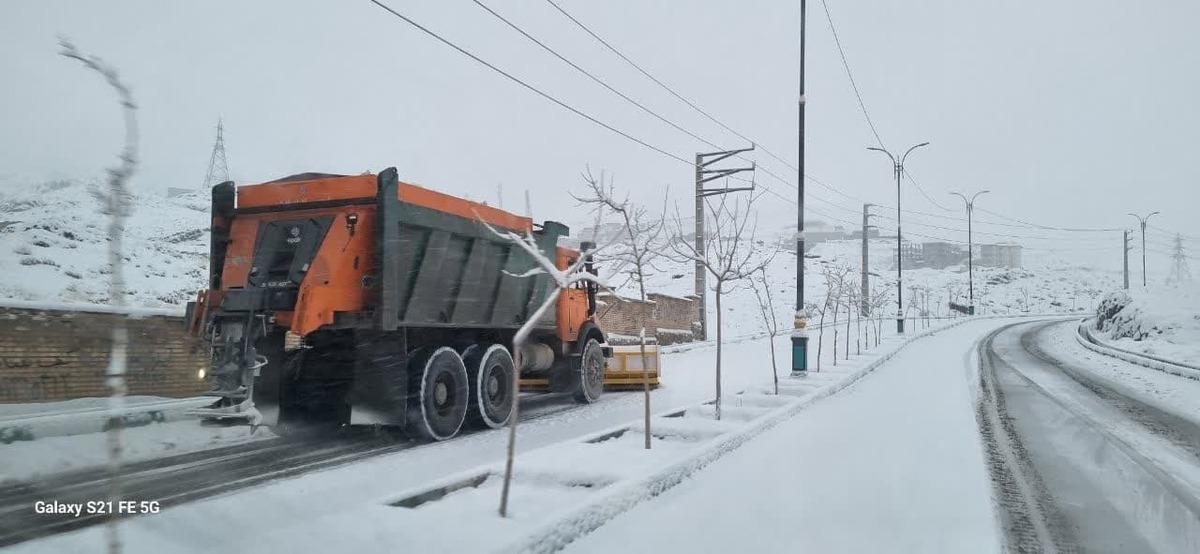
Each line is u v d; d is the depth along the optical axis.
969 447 8.87
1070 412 13.07
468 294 10.68
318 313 8.69
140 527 5.33
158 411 10.05
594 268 14.52
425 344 10.10
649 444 7.97
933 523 5.69
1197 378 19.34
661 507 5.98
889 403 13.11
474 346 10.88
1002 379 19.47
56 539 4.96
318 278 8.81
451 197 10.27
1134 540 5.57
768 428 9.95
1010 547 5.36
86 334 10.16
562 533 4.95
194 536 5.18
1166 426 11.67
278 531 4.94
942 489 6.78
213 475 7.30
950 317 69.25
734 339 35.81
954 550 5.09
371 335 9.46
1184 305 34.44
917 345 33.16
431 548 4.52
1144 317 34.12
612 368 16.00
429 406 9.49
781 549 5.04
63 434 8.84
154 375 11.02
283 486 6.82
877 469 7.55
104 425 9.29
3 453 7.76
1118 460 8.70
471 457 8.55
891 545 5.16
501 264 11.44
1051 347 34.28
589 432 10.59
